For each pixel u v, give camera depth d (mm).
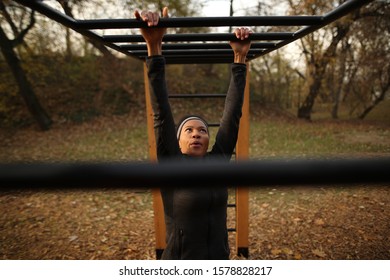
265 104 16906
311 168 424
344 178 411
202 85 16438
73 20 1310
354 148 8492
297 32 1633
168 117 1505
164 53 2410
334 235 3660
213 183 422
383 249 3316
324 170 419
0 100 12547
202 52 2391
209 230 1513
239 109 1706
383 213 4207
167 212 1597
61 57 14414
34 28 11883
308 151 8297
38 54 13375
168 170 438
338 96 15750
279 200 4836
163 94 1475
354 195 4879
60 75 14359
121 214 4559
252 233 3789
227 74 17797
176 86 15961
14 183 420
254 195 5078
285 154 7934
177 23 1298
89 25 1327
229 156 1695
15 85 12953
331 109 16156
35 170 437
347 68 14367
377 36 12852
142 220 4320
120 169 453
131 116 13266
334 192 5031
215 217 1530
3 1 10078
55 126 12094
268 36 1687
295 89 17125
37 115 11617
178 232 1516
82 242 3701
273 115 15609
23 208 4848
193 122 1703
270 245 3484
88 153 8555
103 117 13078
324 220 4074
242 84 1729
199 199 1450
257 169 431
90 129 11773
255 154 8039
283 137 10398
